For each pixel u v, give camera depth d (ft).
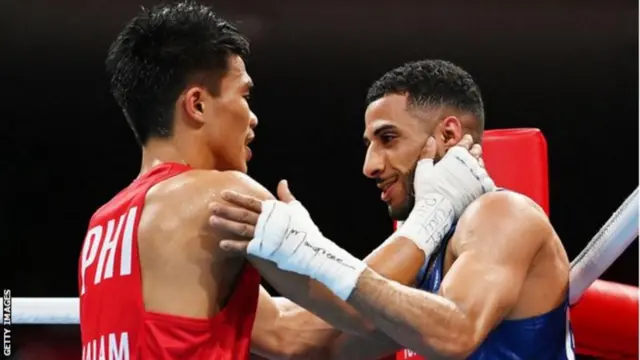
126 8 28.07
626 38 28.37
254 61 28.81
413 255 7.91
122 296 7.12
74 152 27.58
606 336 11.81
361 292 7.27
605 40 28.53
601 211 27.50
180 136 7.59
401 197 8.89
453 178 8.27
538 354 8.11
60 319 10.69
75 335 22.20
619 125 28.14
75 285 26.53
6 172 27.14
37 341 21.98
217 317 7.08
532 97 28.68
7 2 27.50
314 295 7.41
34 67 27.89
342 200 28.14
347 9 28.84
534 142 10.80
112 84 8.02
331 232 27.84
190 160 7.59
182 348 6.88
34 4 27.63
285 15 28.76
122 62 7.79
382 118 8.89
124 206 7.48
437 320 7.35
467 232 8.06
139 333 6.98
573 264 10.36
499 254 7.87
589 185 27.76
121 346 7.07
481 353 8.09
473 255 7.88
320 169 28.40
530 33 28.84
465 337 7.41
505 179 10.78
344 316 7.59
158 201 7.21
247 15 28.40
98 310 7.36
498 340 8.09
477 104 9.02
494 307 7.61
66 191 27.22
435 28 29.07
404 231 8.07
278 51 29.07
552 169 27.99
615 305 11.64
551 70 28.71
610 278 24.08
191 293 7.00
